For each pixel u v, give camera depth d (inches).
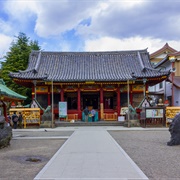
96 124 1214.3
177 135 607.8
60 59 1562.5
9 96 849.5
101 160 423.2
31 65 1510.8
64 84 1338.6
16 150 567.8
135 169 361.4
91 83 1316.4
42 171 354.0
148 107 1107.9
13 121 1104.2
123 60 1540.4
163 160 442.0
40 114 1235.2
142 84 1396.4
